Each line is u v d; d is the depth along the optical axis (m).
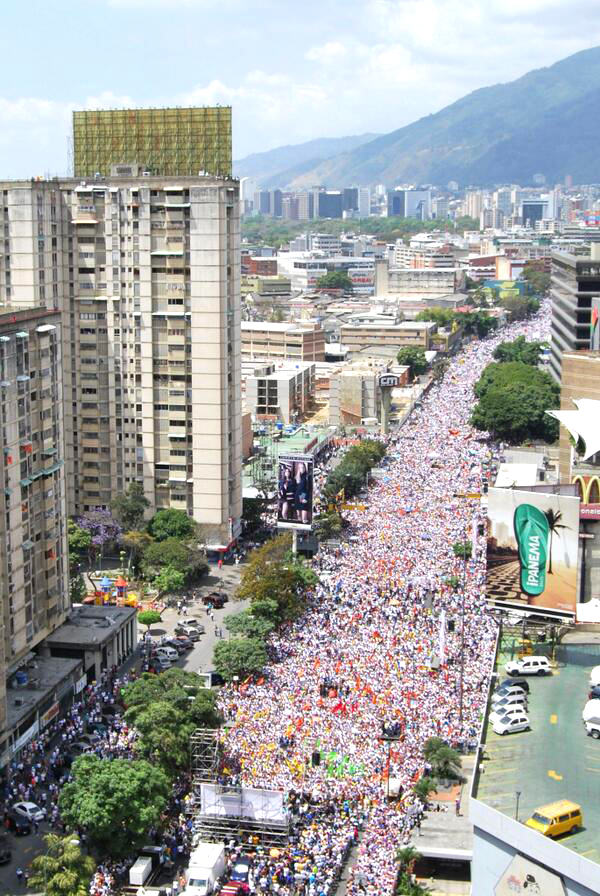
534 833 124.56
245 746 190.75
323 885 156.50
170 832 171.38
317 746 190.88
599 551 192.62
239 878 158.25
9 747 191.62
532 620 189.88
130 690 198.38
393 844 164.75
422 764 185.38
